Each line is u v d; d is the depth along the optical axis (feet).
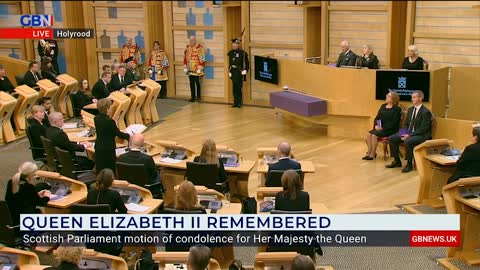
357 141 41.16
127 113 44.04
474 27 41.09
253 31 52.75
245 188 28.63
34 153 32.55
